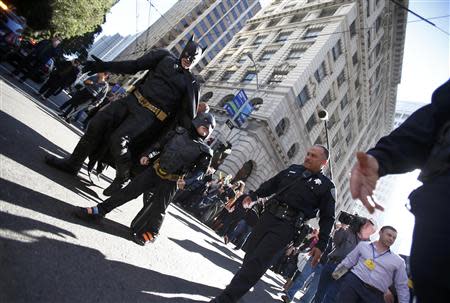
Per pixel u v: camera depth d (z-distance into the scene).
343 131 33.97
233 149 22.22
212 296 3.24
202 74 33.56
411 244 0.93
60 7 20.41
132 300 2.12
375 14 30.16
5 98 5.71
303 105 24.78
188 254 4.27
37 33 21.45
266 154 23.55
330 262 5.67
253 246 3.28
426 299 0.86
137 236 3.29
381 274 3.46
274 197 3.39
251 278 2.90
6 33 10.62
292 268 11.25
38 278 1.70
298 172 3.54
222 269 4.79
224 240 9.31
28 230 2.10
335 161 36.09
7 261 1.67
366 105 37.94
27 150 3.73
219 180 12.81
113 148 3.64
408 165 1.17
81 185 3.96
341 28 25.78
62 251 2.14
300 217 3.24
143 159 3.69
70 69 10.94
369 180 1.13
